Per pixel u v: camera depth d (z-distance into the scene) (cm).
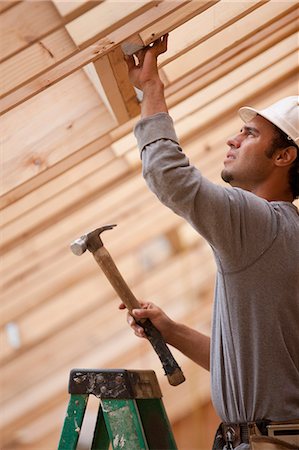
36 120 363
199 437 991
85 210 547
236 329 288
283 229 290
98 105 370
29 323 774
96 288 765
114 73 323
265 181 311
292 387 287
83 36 286
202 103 444
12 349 790
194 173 279
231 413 292
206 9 304
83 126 369
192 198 275
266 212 288
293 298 289
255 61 430
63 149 370
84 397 295
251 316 287
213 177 588
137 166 488
